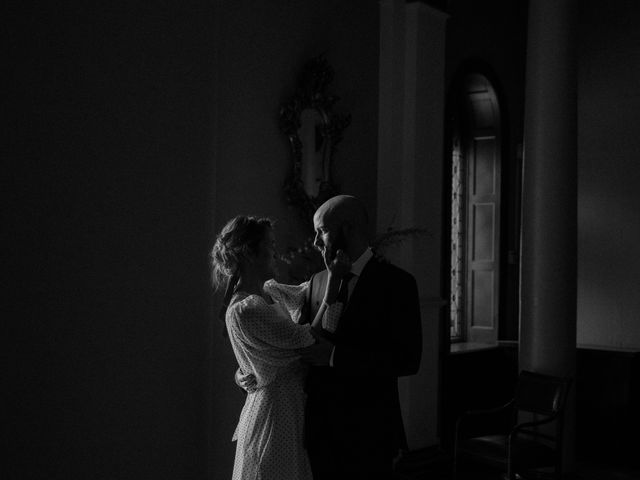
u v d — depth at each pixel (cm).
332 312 318
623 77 786
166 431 373
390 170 621
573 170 614
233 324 320
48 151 325
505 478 506
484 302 815
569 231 612
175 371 378
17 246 314
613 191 788
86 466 338
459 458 529
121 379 353
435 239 647
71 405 333
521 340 627
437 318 650
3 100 309
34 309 320
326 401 316
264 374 319
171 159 377
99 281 344
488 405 757
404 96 629
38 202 321
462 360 733
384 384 319
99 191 345
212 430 454
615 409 696
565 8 611
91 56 340
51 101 325
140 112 362
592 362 712
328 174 556
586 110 805
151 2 366
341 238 323
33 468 319
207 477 397
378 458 312
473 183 824
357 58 599
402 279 320
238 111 491
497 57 812
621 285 781
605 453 700
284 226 526
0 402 309
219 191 477
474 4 777
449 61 743
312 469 317
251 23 499
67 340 332
